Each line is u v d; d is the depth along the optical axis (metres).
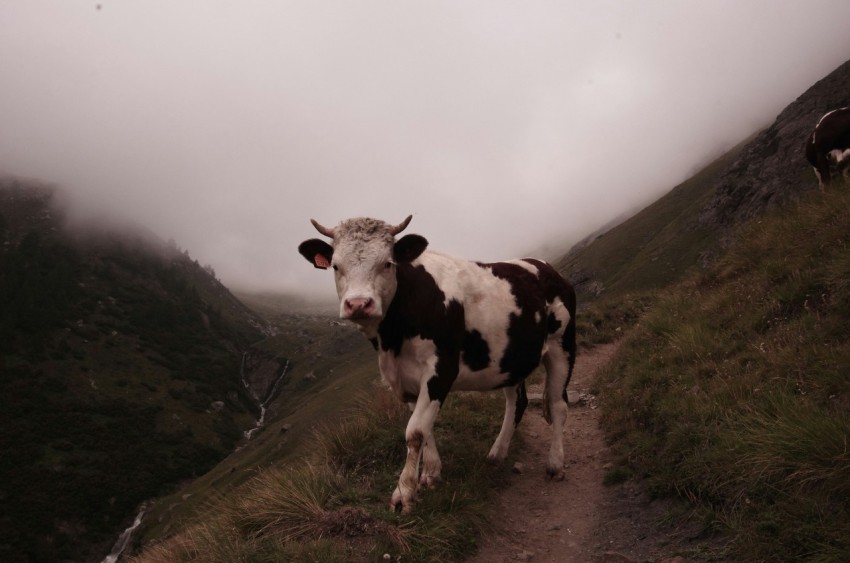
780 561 4.43
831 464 4.83
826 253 8.56
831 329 6.81
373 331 6.15
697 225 81.94
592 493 6.79
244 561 5.35
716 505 5.46
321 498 6.34
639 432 7.45
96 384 160.00
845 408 5.46
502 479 7.38
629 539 5.63
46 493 111.50
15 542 98.44
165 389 170.75
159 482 125.94
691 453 6.17
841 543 4.23
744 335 8.34
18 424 131.25
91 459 127.00
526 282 7.30
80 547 101.62
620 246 114.56
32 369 155.38
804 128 59.00
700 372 7.89
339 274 5.86
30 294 193.38
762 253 10.95
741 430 5.94
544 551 5.80
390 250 5.79
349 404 10.08
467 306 6.59
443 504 6.12
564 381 7.79
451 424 8.91
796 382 6.26
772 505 4.93
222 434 156.88
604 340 15.70
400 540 5.45
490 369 6.81
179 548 6.55
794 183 37.69
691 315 10.20
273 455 63.22
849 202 9.32
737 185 73.00
